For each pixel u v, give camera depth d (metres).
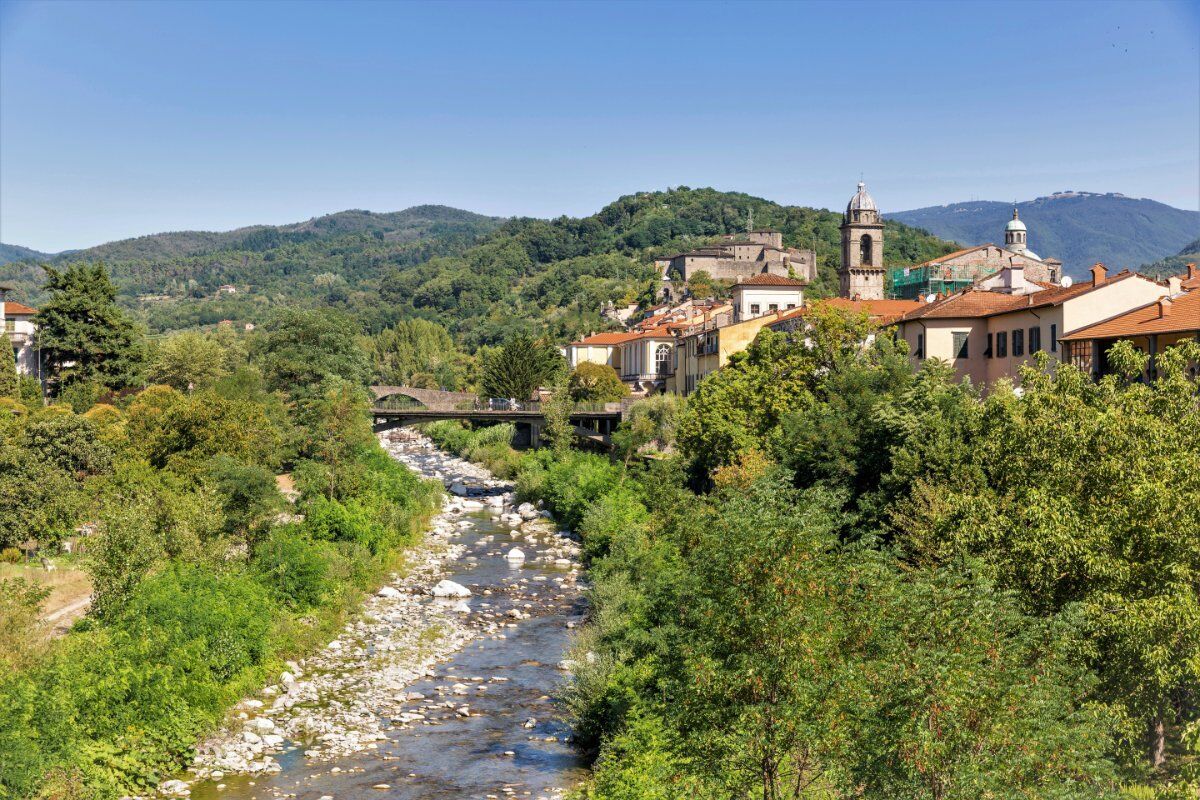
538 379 151.38
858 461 55.59
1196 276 82.50
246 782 36.16
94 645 38.19
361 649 52.62
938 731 22.11
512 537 85.62
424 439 176.25
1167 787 26.19
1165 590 27.92
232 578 50.31
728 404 74.75
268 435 83.25
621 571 58.47
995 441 36.66
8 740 30.55
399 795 35.19
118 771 34.19
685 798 25.88
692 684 24.75
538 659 51.38
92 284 111.50
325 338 122.25
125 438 72.81
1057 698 23.25
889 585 25.56
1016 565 30.80
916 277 143.25
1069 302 62.22
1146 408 32.25
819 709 23.48
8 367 95.44
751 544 24.53
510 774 37.28
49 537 58.72
